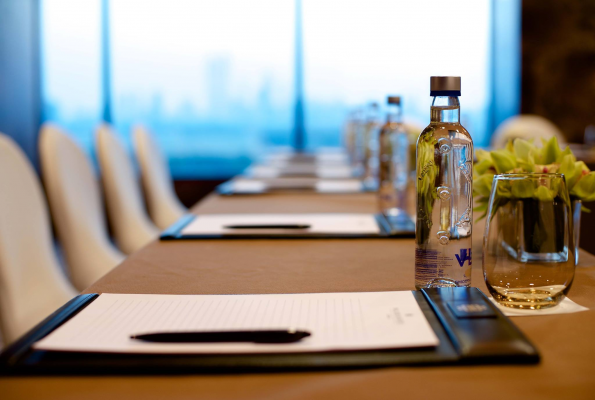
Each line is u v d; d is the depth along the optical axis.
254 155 6.52
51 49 6.10
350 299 0.75
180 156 6.48
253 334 0.61
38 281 1.54
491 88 6.46
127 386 0.54
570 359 0.59
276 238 1.29
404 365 0.57
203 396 0.52
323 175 2.93
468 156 0.83
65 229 2.02
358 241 1.26
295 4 6.32
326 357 0.58
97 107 6.20
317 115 6.48
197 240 1.28
